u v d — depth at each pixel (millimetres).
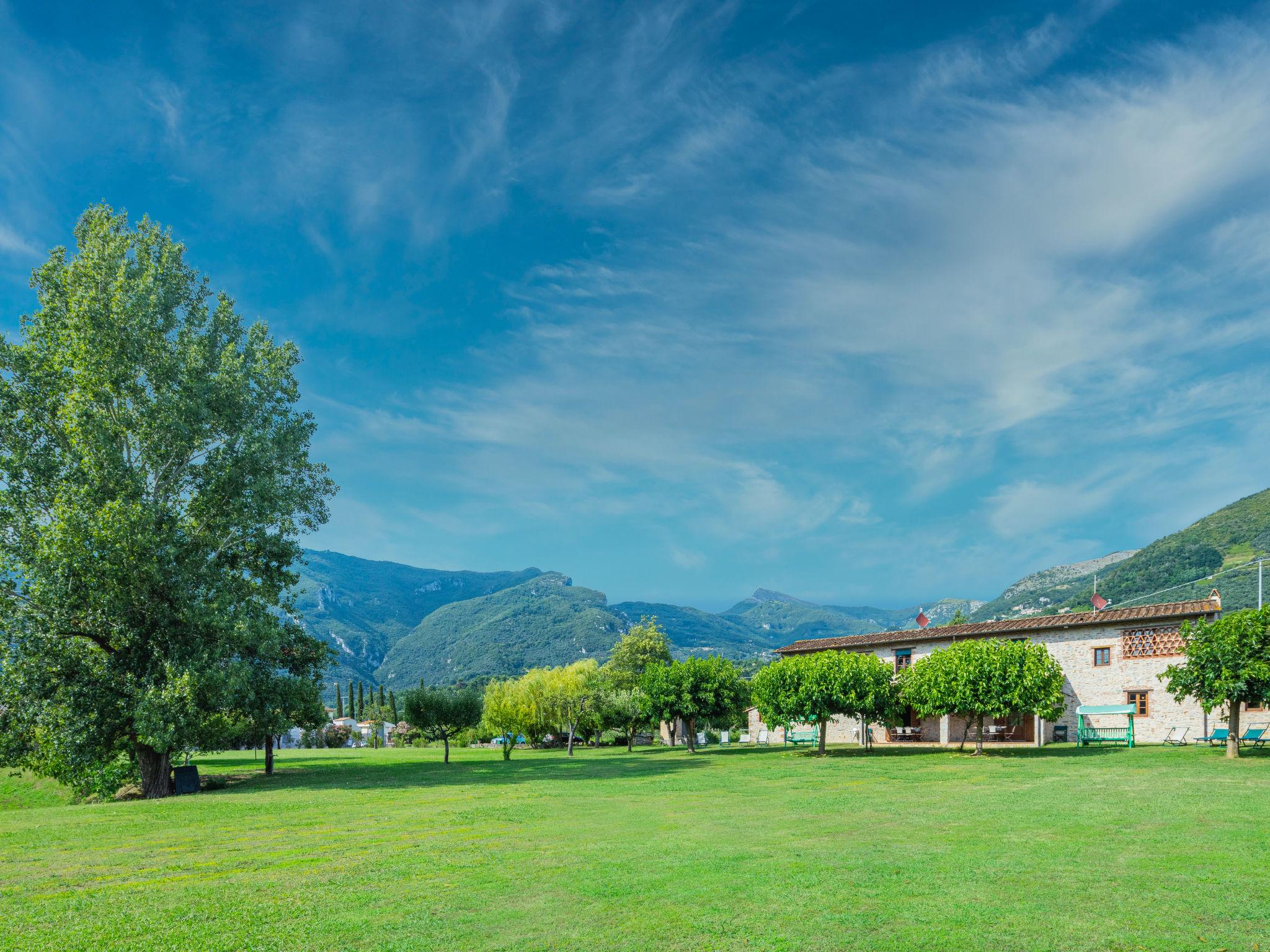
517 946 9242
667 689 49906
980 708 35625
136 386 32719
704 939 9336
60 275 32906
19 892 12180
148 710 28750
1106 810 17953
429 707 50656
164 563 31641
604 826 18438
